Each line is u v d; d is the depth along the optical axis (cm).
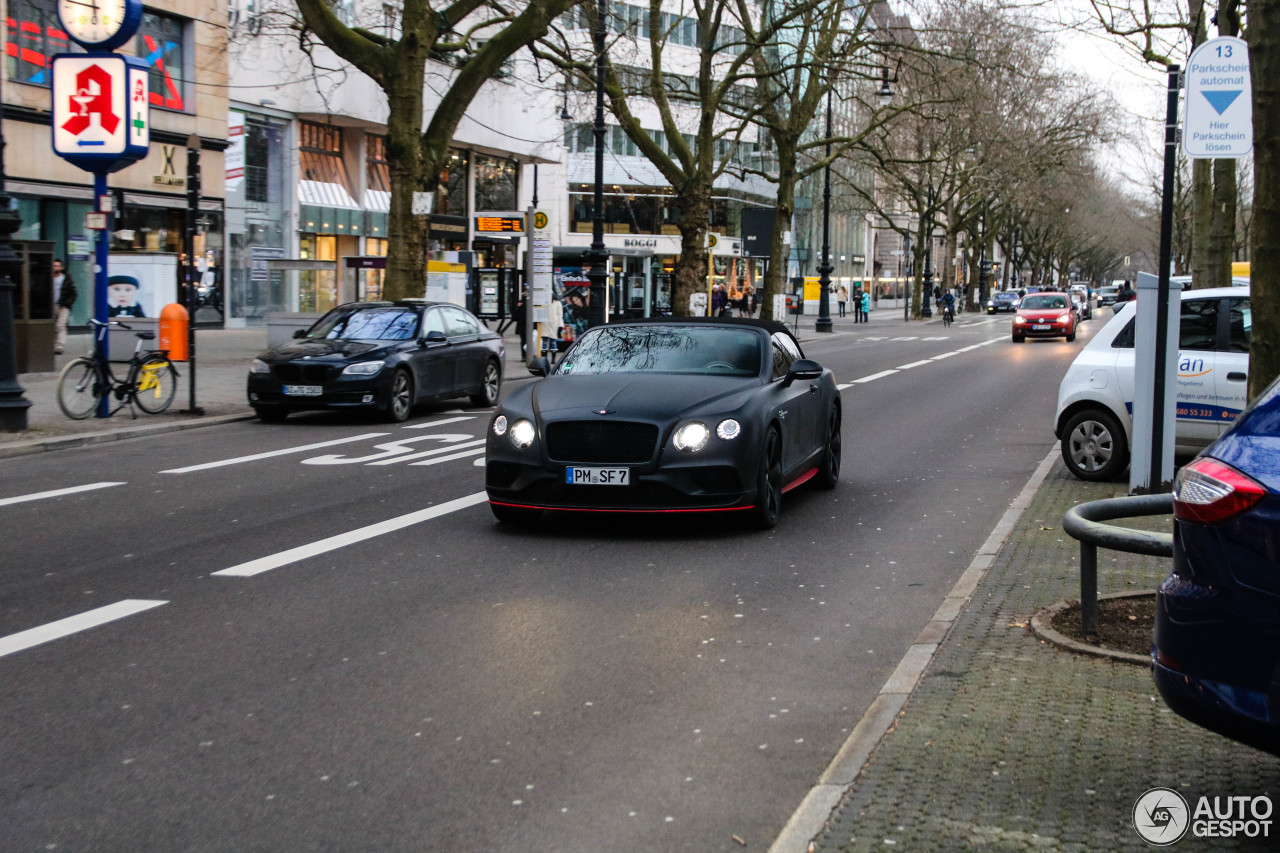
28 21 2873
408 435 1541
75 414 1588
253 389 1655
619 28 4703
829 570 803
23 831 399
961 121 4750
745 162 7525
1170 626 375
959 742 463
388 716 514
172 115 3300
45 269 2144
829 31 3978
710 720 512
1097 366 1171
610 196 7306
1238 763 439
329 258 4150
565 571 793
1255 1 668
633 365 1000
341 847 388
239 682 558
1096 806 402
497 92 4819
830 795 413
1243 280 2120
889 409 1922
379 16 3766
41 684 554
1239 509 358
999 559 800
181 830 401
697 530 938
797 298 6488
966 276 11131
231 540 880
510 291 3878
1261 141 679
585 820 410
